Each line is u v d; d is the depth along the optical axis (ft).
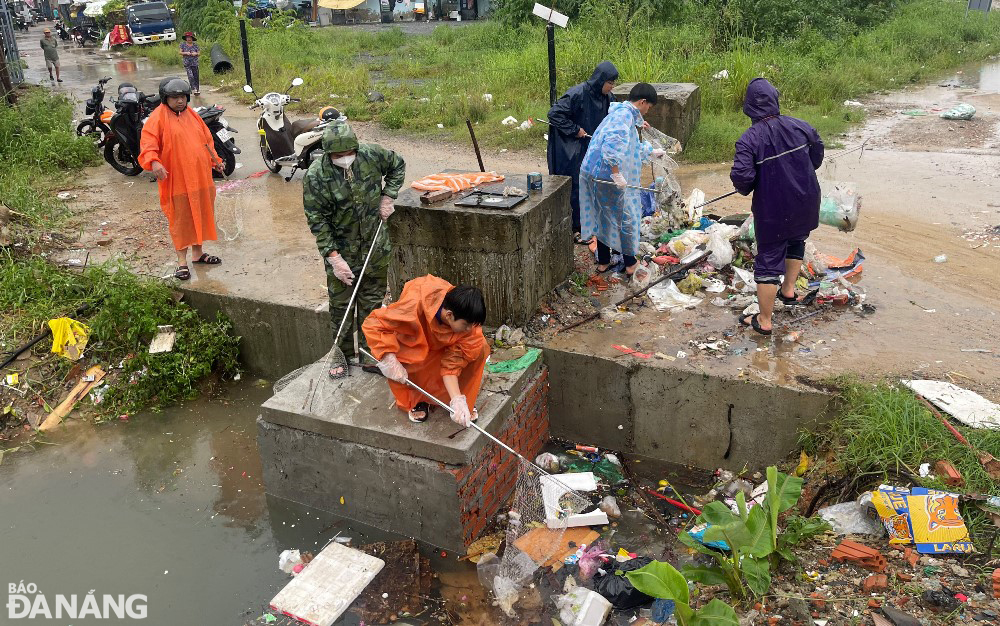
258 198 29.48
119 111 32.17
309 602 13.66
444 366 14.08
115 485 17.40
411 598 13.74
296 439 15.72
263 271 22.44
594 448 17.84
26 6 126.62
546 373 17.47
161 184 21.48
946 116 38.09
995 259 21.20
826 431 15.07
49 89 56.13
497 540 15.16
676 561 14.30
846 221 18.30
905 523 12.35
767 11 54.29
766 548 11.80
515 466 16.47
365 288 16.71
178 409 20.18
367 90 51.90
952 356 16.26
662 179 23.44
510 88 47.67
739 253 20.76
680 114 32.63
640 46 47.73
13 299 21.80
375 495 15.34
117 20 93.81
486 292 17.94
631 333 17.85
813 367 16.03
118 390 20.18
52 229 26.13
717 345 17.10
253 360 21.52
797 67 44.21
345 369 16.90
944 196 26.68
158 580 14.60
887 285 19.86
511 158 34.78
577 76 46.21
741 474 16.28
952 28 61.77
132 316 20.81
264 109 31.99
